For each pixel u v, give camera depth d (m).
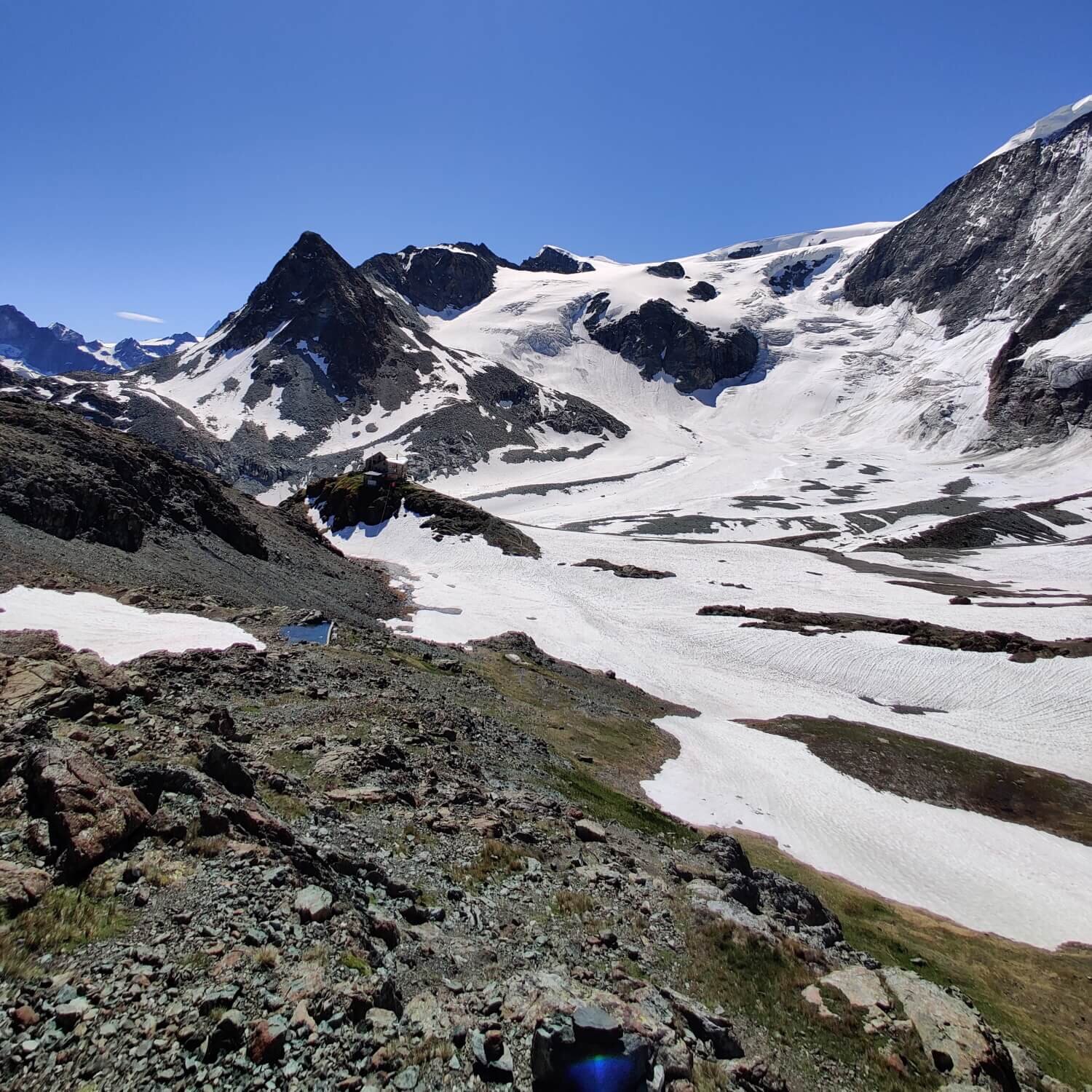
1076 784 42.84
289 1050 9.05
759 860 29.77
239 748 20.14
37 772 13.05
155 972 9.77
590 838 21.64
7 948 9.56
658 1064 10.55
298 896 12.16
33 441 53.31
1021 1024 20.47
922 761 45.28
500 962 13.08
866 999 15.04
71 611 35.38
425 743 26.12
